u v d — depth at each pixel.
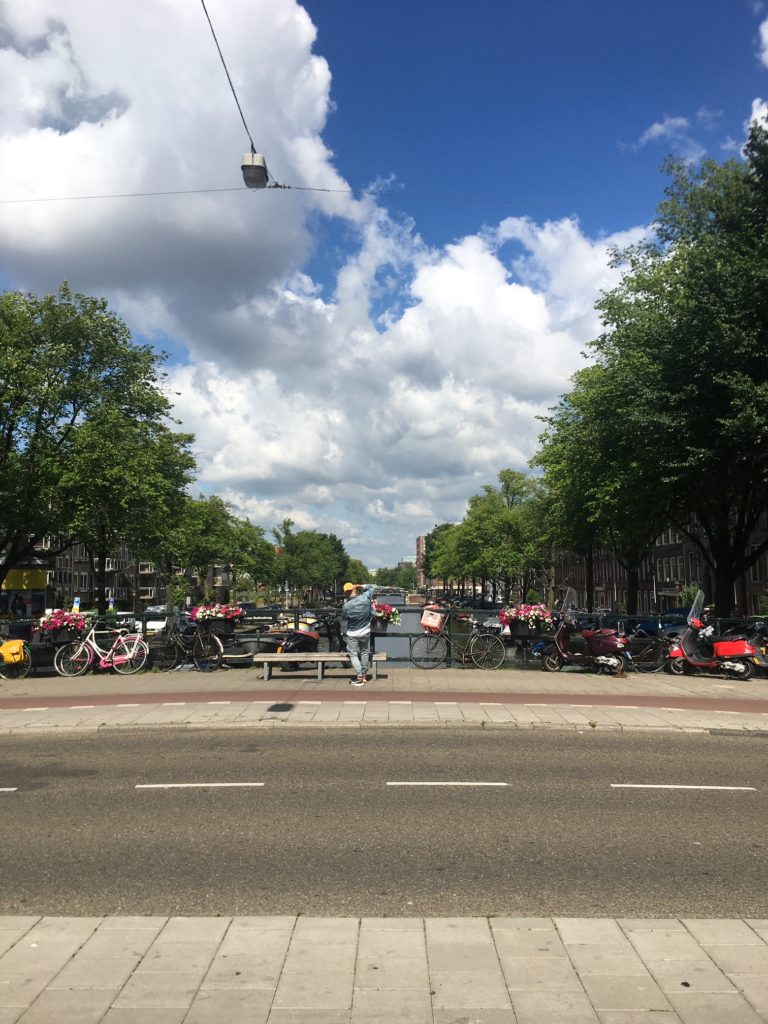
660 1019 3.32
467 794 7.24
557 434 39.69
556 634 16.44
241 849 5.68
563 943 4.06
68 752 9.22
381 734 10.22
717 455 20.16
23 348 28.56
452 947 4.01
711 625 17.98
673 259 24.86
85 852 5.62
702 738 10.12
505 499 74.94
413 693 13.25
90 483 27.95
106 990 3.55
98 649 16.38
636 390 22.30
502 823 6.34
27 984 3.60
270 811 6.66
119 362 31.64
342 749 9.27
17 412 27.75
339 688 13.85
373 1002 3.46
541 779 7.84
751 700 13.05
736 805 6.94
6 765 8.55
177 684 14.59
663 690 13.94
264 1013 3.36
